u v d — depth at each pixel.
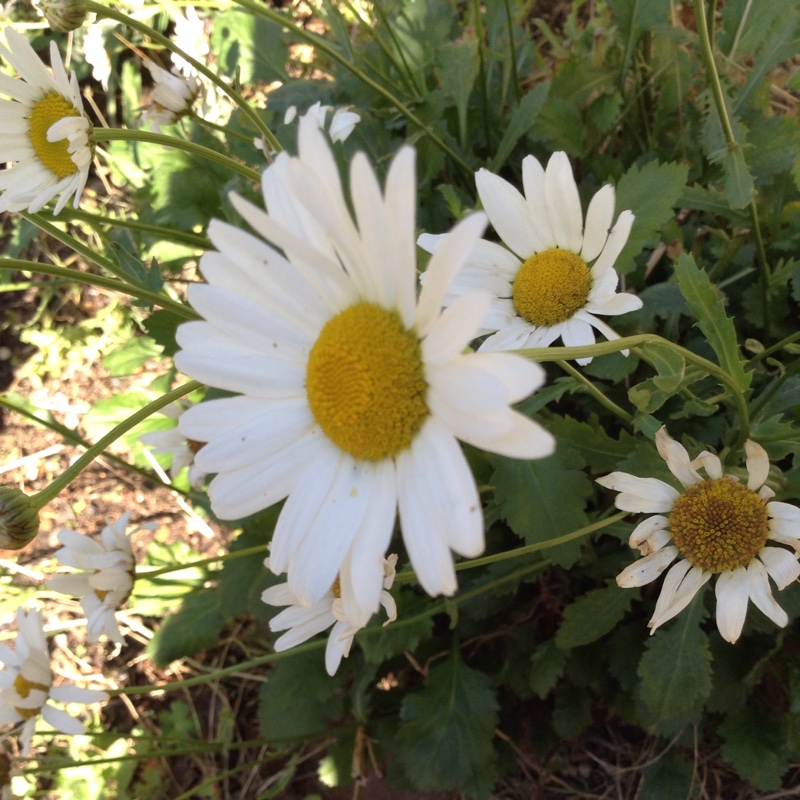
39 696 0.27
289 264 0.19
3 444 0.47
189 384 0.23
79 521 0.45
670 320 0.29
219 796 0.38
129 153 0.43
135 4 0.35
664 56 0.32
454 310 0.16
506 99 0.37
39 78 0.26
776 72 0.38
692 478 0.23
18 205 0.26
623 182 0.26
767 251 0.31
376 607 0.18
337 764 0.34
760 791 0.32
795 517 0.22
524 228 0.24
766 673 0.30
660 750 0.32
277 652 0.29
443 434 0.18
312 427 0.19
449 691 0.32
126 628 0.41
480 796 0.31
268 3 0.51
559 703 0.32
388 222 0.17
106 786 0.38
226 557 0.27
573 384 0.24
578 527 0.25
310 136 0.18
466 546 0.16
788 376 0.26
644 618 0.31
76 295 0.49
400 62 0.38
